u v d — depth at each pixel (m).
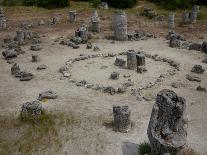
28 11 48.62
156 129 16.66
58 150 17.89
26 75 27.16
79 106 22.59
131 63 28.73
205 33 39.81
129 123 19.77
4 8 49.47
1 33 39.16
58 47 34.72
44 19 45.03
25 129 19.72
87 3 54.09
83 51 33.50
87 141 18.69
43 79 27.02
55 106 22.55
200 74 28.17
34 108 20.58
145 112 21.77
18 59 31.33
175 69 28.97
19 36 35.53
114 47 34.69
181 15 48.34
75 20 44.12
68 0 51.72
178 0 51.56
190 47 34.19
